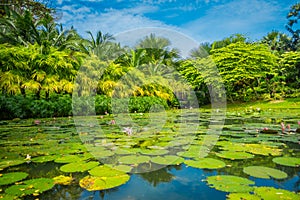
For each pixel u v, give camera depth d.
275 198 1.28
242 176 1.67
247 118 6.25
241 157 2.19
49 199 1.35
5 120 6.28
